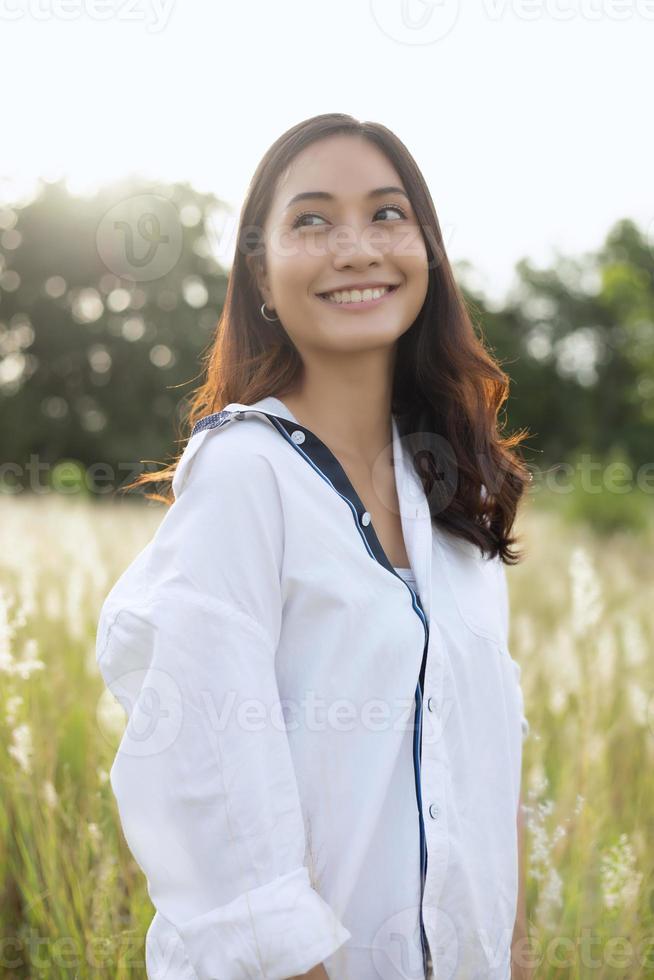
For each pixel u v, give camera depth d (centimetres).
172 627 118
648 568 696
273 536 125
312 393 149
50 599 318
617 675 339
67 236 2702
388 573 132
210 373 162
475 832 136
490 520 162
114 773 119
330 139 142
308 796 126
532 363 3709
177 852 116
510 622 445
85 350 2808
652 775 274
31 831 234
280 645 129
